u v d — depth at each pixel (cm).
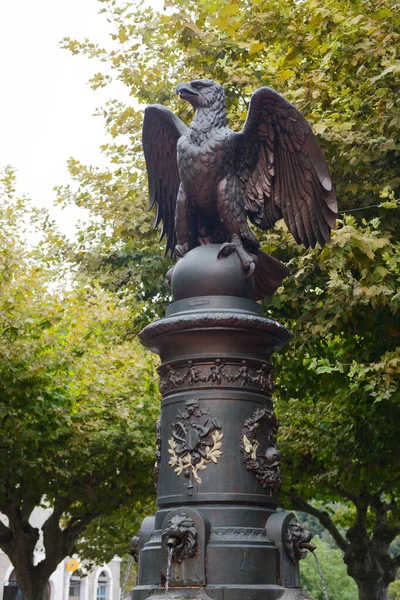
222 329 503
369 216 909
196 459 490
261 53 1031
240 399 502
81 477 1856
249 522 478
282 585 467
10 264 1297
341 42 869
